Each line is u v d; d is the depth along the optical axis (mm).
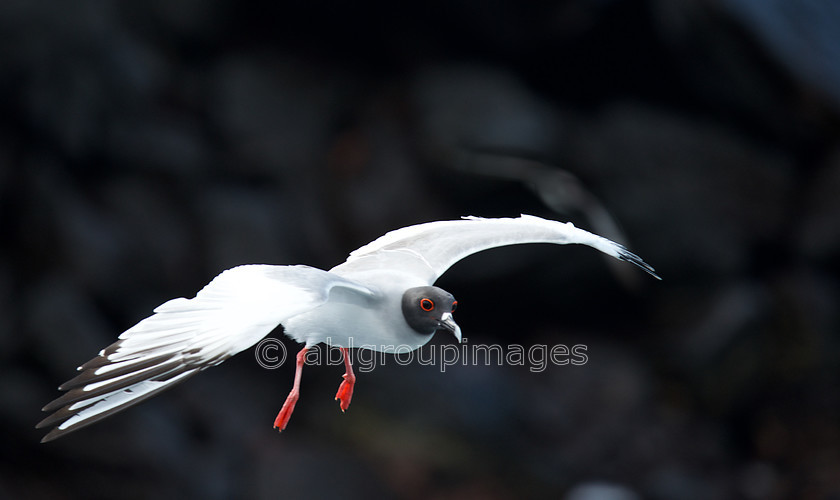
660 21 16578
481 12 16906
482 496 15156
